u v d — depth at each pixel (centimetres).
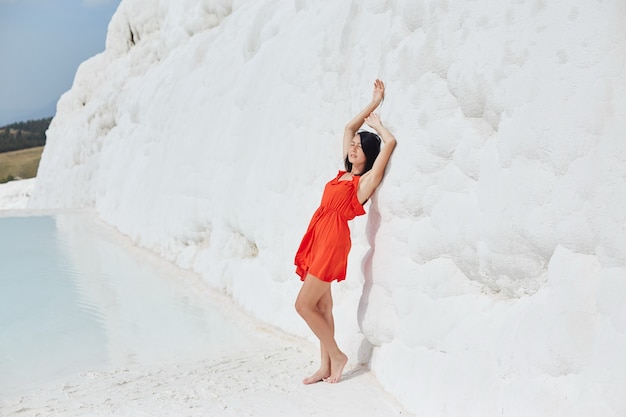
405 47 391
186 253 805
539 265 293
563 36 273
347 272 472
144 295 680
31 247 917
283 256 567
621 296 242
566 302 267
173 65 1077
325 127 530
